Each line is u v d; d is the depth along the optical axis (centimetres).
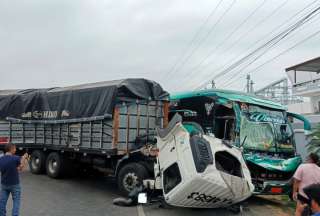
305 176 803
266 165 1072
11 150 834
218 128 1183
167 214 950
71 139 1368
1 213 817
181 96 1332
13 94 1645
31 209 979
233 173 915
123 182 1126
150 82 1269
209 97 1228
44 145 1520
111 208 1012
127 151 1181
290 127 1263
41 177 1551
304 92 3300
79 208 1005
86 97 1288
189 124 969
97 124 1250
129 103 1209
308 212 402
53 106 1452
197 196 868
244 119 1139
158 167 999
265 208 1082
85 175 1584
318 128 1320
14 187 821
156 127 1156
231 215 960
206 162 838
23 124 1611
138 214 944
